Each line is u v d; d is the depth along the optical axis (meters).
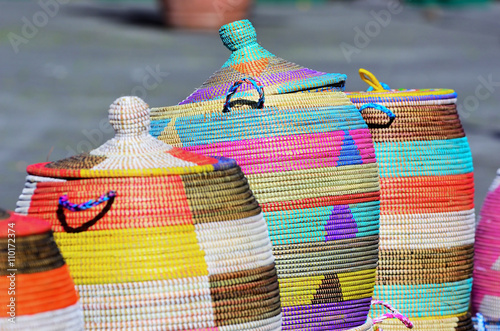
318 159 2.88
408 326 3.16
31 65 13.02
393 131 3.23
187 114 3.01
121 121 2.53
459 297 3.37
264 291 2.45
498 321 3.62
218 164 2.43
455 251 3.32
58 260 2.14
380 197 3.23
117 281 2.31
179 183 2.37
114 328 2.33
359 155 2.96
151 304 2.31
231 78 3.06
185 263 2.33
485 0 25.30
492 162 8.03
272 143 2.87
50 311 2.10
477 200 6.56
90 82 11.83
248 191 2.51
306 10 23.53
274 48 14.98
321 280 2.91
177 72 12.50
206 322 2.35
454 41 17.09
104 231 2.33
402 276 3.27
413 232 3.25
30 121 9.55
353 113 3.02
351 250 2.94
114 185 2.35
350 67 12.91
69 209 2.31
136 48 14.98
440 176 3.27
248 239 2.43
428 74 12.54
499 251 3.60
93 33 16.48
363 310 3.02
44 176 2.45
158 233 2.33
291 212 2.86
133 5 22.98
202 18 17.05
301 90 3.00
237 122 2.91
